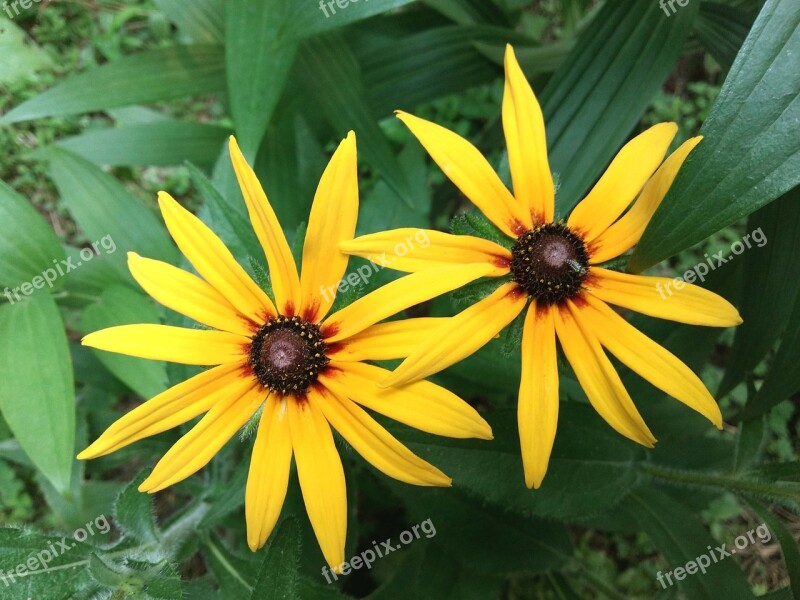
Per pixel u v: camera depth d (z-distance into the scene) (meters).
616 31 0.20
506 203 0.15
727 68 0.20
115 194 0.24
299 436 0.15
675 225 0.14
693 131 0.32
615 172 0.16
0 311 0.20
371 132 0.23
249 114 0.19
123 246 0.24
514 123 0.15
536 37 0.34
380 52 0.25
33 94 0.33
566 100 0.20
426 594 0.21
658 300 0.15
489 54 0.26
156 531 0.18
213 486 0.21
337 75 0.23
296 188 0.25
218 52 0.24
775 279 0.18
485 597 0.21
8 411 0.19
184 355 0.14
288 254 0.15
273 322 0.15
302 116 0.27
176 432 0.22
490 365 0.19
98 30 0.35
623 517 0.23
